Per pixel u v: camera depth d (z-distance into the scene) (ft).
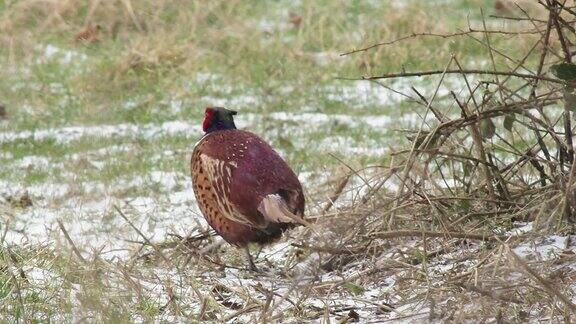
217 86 66.69
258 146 33.65
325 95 63.41
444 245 32.45
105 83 66.08
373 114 59.06
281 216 31.96
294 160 49.42
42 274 32.37
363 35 71.41
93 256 32.32
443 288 28.40
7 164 51.31
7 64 70.28
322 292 30.42
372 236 32.19
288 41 74.95
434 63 66.23
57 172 48.98
